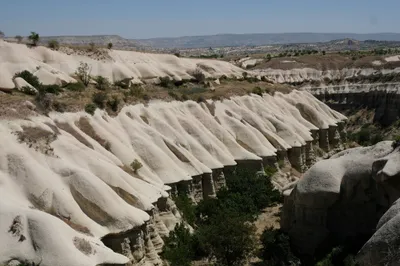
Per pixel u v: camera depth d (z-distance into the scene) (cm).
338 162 3512
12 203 2781
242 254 3481
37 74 5091
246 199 4566
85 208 3092
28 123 3481
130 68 6694
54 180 3122
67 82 5134
